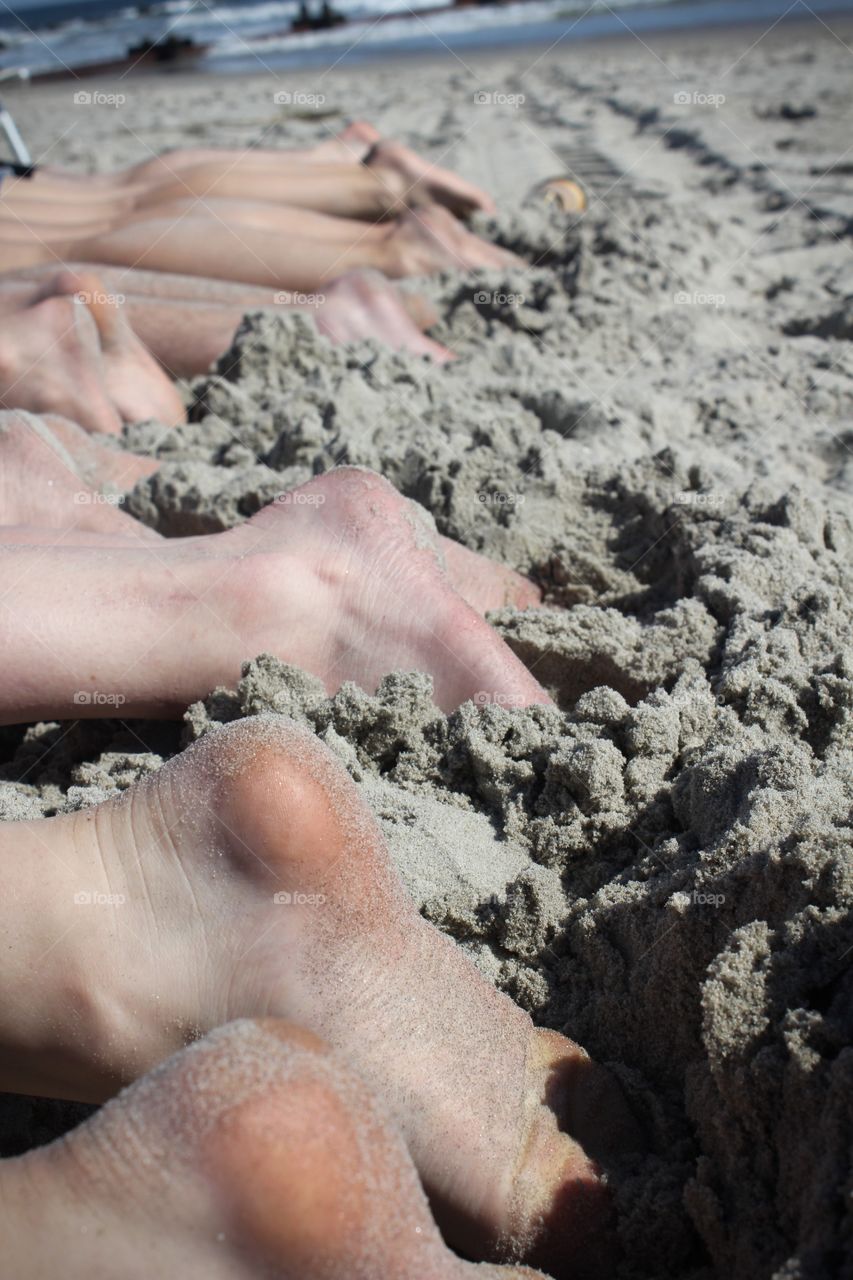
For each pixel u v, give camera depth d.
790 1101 0.45
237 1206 0.40
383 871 0.50
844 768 0.57
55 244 1.25
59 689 0.64
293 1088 0.41
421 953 0.50
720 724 0.61
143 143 2.53
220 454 0.93
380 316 1.13
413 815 0.61
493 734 0.62
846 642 0.66
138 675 0.65
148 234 1.24
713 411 1.02
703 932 0.51
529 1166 0.48
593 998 0.54
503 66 3.40
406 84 3.26
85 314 0.99
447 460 0.84
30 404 0.97
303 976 0.48
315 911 0.49
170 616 0.65
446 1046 0.48
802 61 2.82
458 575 0.75
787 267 1.40
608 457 0.88
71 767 0.68
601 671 0.70
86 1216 0.40
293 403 0.96
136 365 1.02
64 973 0.48
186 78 3.80
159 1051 0.49
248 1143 0.40
